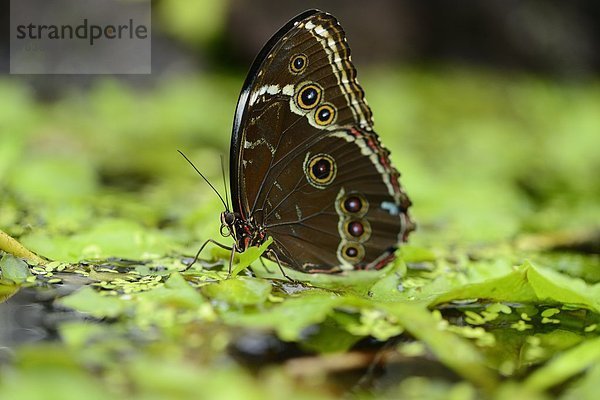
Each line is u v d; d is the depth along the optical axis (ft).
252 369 1.59
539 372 1.60
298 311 1.65
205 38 4.37
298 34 1.78
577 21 5.06
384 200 1.82
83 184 2.38
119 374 1.56
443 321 1.70
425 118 4.28
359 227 1.82
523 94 4.77
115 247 1.85
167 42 4.28
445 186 2.52
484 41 5.05
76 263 1.80
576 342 1.67
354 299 1.67
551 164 3.34
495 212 2.31
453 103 4.58
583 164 3.36
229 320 1.66
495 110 4.58
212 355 1.60
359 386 1.58
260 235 1.80
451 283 1.78
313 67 1.79
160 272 1.79
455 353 1.61
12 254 1.77
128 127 3.47
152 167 2.75
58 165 2.45
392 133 3.81
